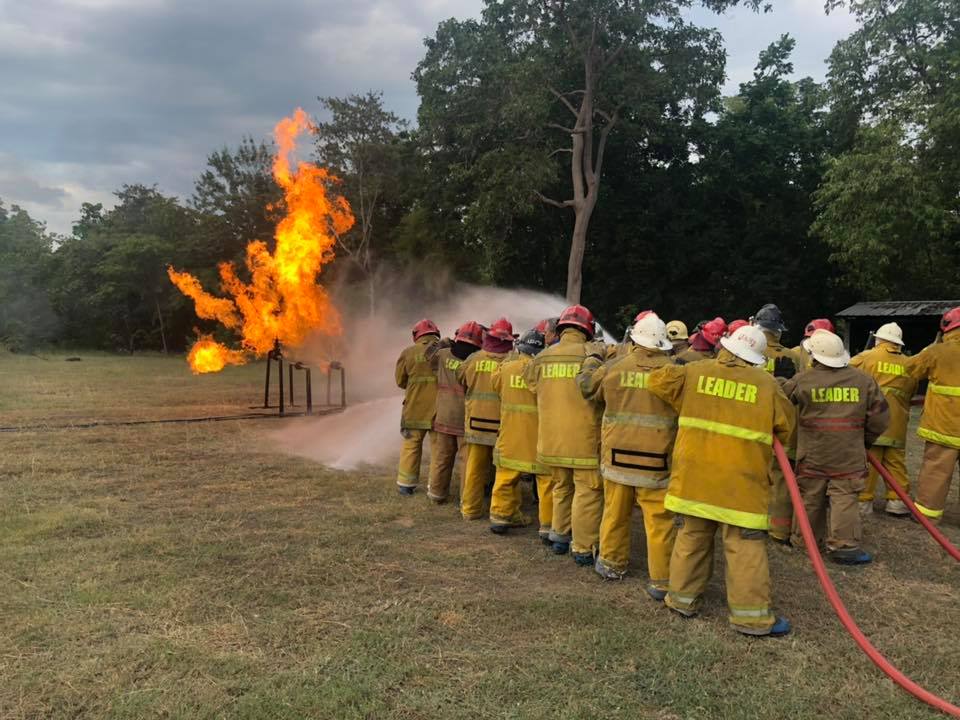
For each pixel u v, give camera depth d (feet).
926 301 60.49
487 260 88.33
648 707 10.31
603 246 94.38
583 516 16.11
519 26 81.05
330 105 114.21
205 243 149.59
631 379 14.44
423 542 17.75
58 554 15.99
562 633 12.65
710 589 15.06
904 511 21.06
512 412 17.99
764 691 10.79
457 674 11.06
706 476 12.86
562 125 88.63
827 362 17.01
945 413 19.65
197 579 14.62
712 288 94.38
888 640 12.79
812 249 93.35
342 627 12.61
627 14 77.25
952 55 64.23
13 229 196.65
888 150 63.62
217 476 24.26
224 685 10.53
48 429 33.45
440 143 87.35
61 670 10.84
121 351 154.51
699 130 92.53
